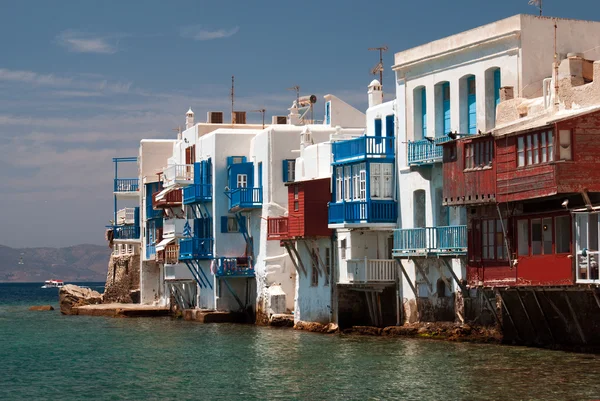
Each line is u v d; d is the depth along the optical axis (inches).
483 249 1872.5
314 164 2546.8
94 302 4001.0
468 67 2044.8
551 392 1460.4
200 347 2194.9
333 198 2367.1
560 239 1700.3
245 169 2950.3
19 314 3912.4
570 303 1732.3
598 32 2011.6
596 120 1670.8
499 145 1793.8
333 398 1521.9
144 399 1583.4
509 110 1918.1
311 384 1638.8
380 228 2237.9
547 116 1795.0
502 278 1823.3
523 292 1829.5
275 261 2741.1
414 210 2180.1
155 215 3602.4
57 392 1672.0
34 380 1801.2
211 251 3011.8
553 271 1707.7
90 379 1792.6
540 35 1951.3
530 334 1861.5
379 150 2256.4
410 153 2164.1
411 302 2176.4
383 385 1589.6
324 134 2748.5
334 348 2032.5
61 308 3951.8
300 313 2549.2
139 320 3164.4
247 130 3068.4
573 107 1782.7
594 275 1625.2
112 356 2101.4
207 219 3073.3
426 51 2158.0
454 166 1903.3
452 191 1908.2
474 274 1888.5
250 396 1571.1
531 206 1764.3
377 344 2048.5
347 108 2940.5
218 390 1635.1
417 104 2202.3
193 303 3245.6
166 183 3376.0
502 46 1967.3
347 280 2288.4
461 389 1517.0
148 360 2011.6
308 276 2511.1
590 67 1822.1
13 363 2033.7
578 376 1551.4
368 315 2351.1
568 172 1659.7
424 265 2123.5
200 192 3046.3
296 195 2452.0
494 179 1804.9
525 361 1686.8
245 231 2950.3
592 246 1630.2
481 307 1967.3
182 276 3184.1
